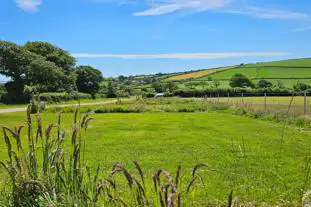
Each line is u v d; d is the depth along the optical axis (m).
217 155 8.54
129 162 7.77
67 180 2.75
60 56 64.06
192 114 23.17
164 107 28.06
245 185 5.09
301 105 19.98
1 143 10.22
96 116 22.16
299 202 4.42
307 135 11.66
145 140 11.47
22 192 2.67
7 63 51.88
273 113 17.50
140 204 2.14
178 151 9.31
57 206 2.48
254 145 9.84
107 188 2.57
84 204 2.51
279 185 5.43
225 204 4.66
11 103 46.53
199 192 5.11
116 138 11.95
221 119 18.69
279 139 10.91
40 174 2.85
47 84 53.50
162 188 1.94
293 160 7.54
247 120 17.78
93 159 8.08
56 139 3.17
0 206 2.69
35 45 63.19
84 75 66.62
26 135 11.99
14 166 2.80
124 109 26.91
